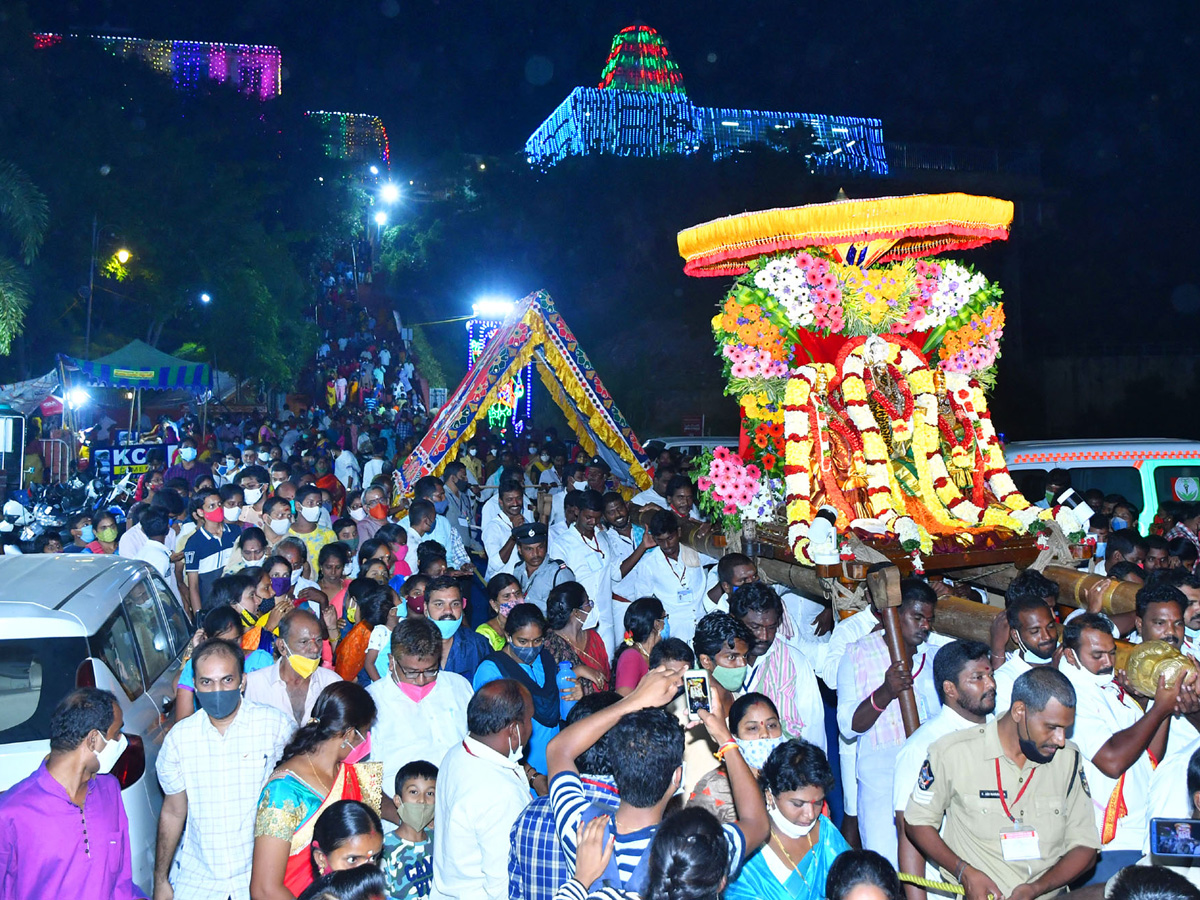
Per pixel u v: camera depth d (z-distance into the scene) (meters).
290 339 34.62
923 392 7.72
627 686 6.13
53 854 3.98
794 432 7.51
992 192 42.38
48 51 30.44
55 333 25.16
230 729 4.78
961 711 4.46
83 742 4.04
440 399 36.59
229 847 4.71
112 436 22.28
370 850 3.83
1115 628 6.29
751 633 5.25
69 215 25.30
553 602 6.55
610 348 35.19
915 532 6.83
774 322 7.68
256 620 7.16
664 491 11.00
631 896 3.23
